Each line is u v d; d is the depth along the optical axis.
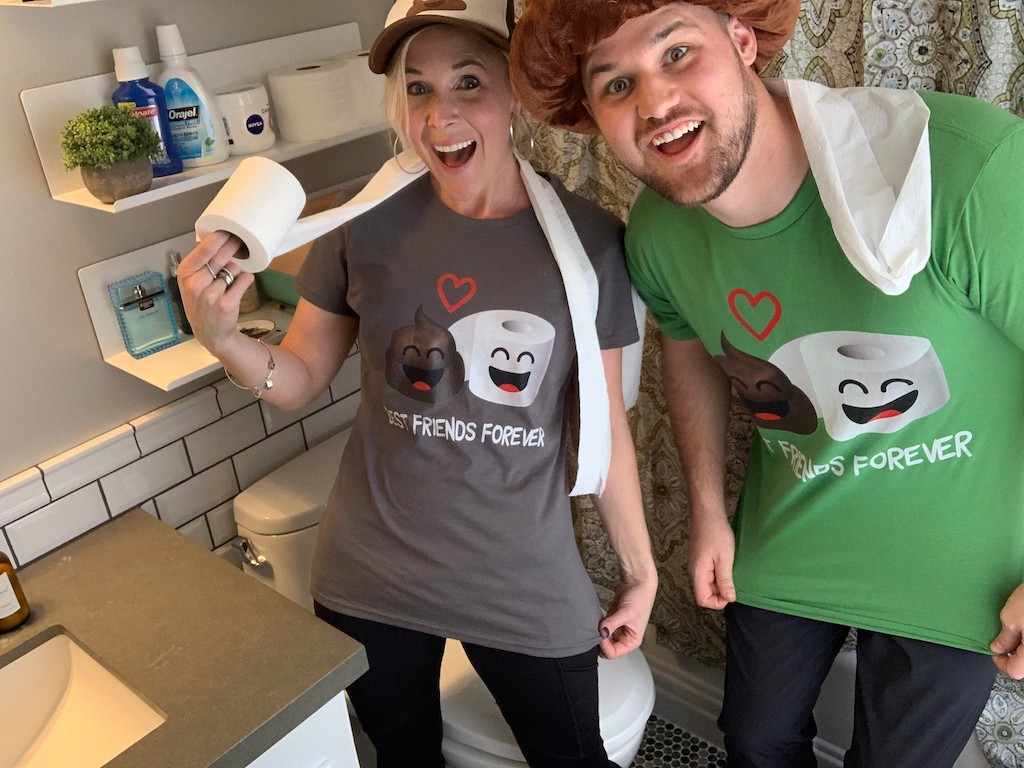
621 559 1.46
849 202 1.04
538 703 1.39
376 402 1.35
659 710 2.01
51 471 1.53
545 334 1.26
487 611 1.34
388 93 1.23
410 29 1.18
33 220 1.44
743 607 1.42
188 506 1.74
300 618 1.21
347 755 1.20
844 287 1.12
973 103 1.06
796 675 1.40
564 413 1.36
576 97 1.18
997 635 1.20
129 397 1.62
